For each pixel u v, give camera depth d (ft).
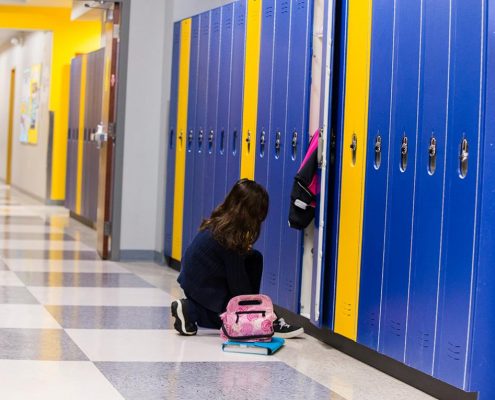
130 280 26.55
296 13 20.10
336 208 18.24
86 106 44.70
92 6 31.53
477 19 13.60
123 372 15.55
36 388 14.24
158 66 31.32
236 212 18.12
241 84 23.40
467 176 13.79
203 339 18.63
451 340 14.11
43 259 29.99
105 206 31.01
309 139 19.49
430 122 14.83
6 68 74.02
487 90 13.46
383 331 16.24
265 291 21.61
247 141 22.84
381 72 16.46
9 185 70.54
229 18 24.44
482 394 13.74
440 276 14.44
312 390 14.96
